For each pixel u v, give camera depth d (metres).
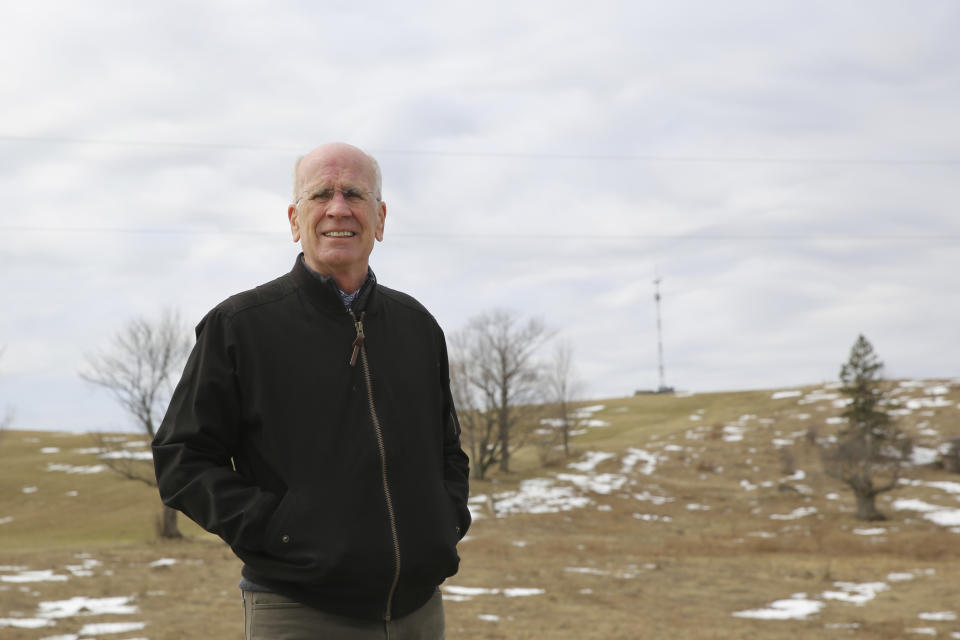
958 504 51.19
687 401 103.75
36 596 15.70
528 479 62.53
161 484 2.63
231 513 2.52
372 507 2.57
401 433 2.70
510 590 19.11
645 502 54.56
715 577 22.59
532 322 65.56
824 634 14.14
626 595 18.86
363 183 2.79
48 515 50.25
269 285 2.79
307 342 2.67
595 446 79.00
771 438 74.25
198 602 15.88
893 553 33.75
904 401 79.31
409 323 2.93
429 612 2.75
